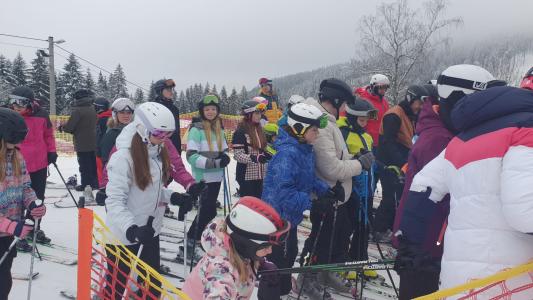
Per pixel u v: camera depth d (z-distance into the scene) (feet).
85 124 20.85
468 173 4.82
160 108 7.58
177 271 11.55
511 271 4.17
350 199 11.09
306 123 8.06
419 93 12.54
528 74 6.31
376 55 63.05
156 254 8.46
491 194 4.52
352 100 9.70
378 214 11.80
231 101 236.02
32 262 8.53
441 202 6.29
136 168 7.46
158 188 7.98
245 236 5.26
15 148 8.14
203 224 12.40
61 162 34.55
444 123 7.06
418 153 7.06
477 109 4.85
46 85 142.82
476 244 4.64
